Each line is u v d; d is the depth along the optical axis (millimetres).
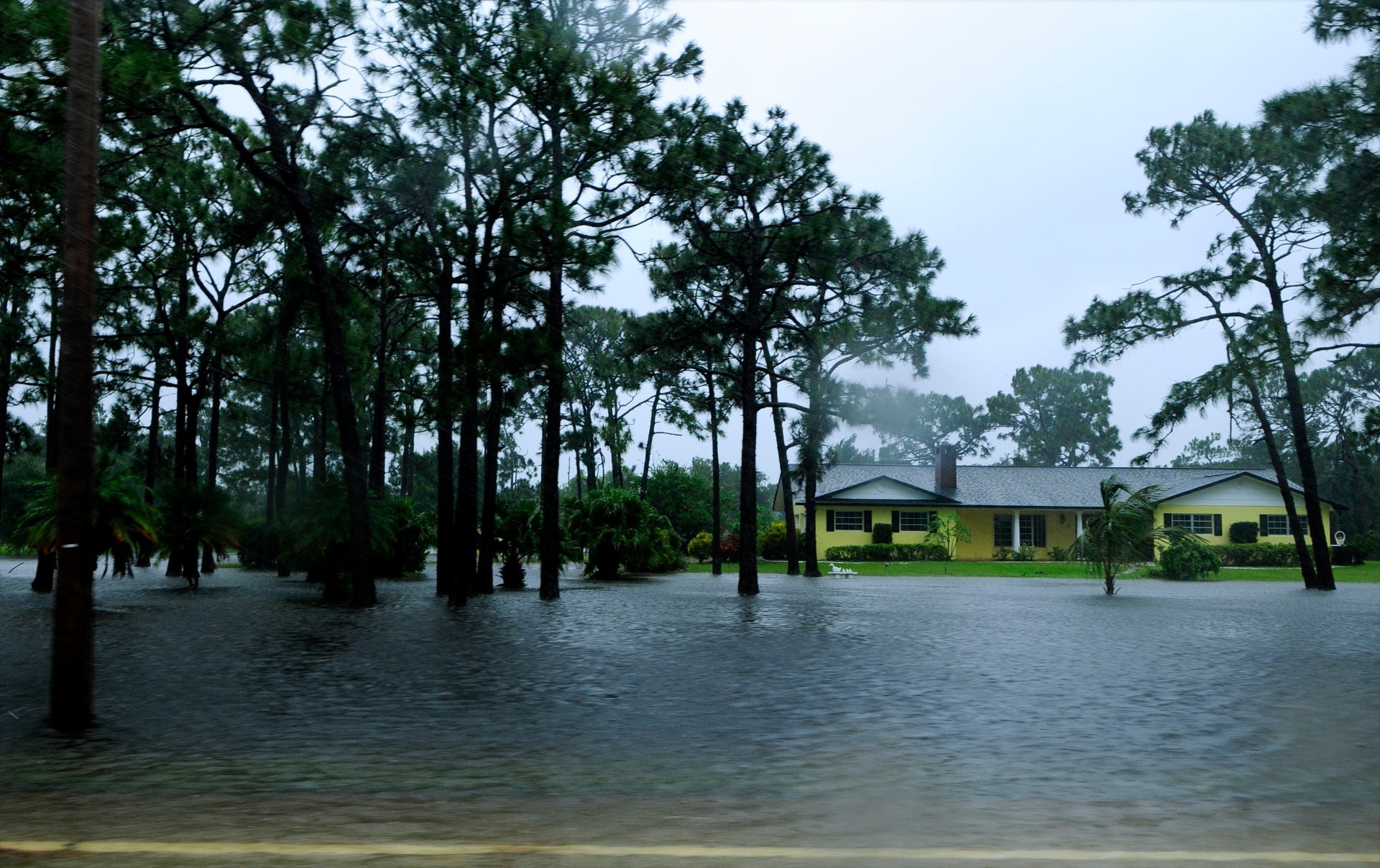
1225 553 51281
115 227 22625
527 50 19328
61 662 8172
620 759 6941
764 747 7312
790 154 25906
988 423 99562
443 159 21438
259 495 69750
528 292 24891
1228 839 5082
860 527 57406
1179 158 30125
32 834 5148
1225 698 9500
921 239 26938
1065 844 4984
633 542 35719
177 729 7996
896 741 7535
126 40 14992
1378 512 67938
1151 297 30531
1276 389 31766
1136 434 30422
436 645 13781
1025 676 10922
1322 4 18828
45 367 29703
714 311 28734
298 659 12281
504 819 5441
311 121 20391
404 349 37844
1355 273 17844
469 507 21422
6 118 13188
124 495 24125
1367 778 6379
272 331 29547
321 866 4625
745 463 26594
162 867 4609
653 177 21172
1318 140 19000
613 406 51750
